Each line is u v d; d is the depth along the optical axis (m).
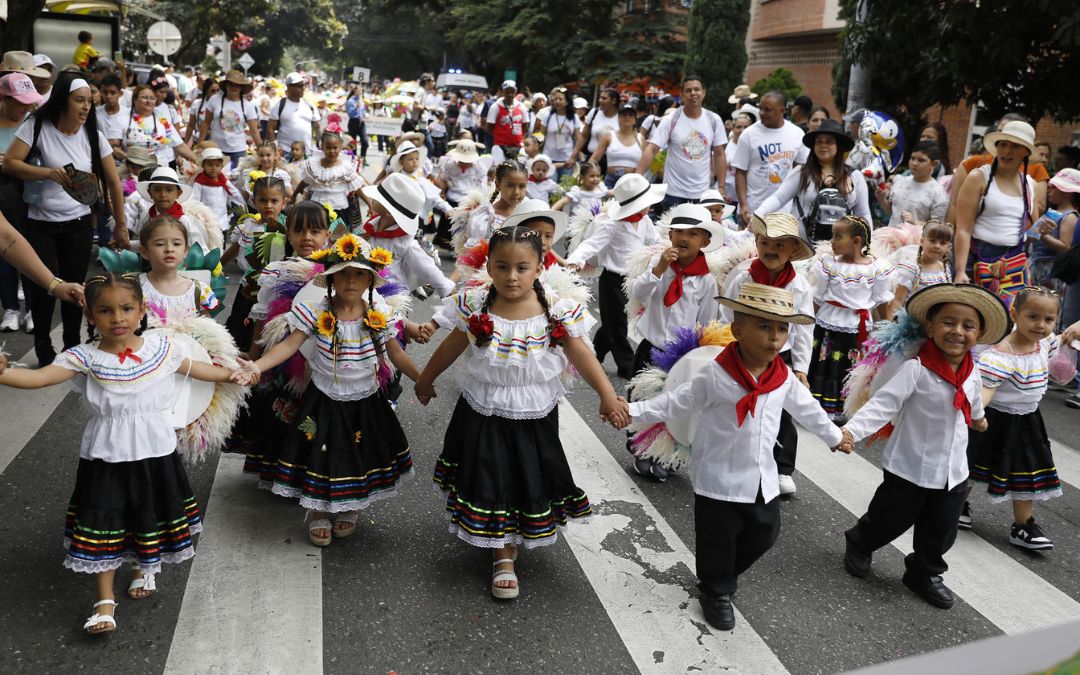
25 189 6.01
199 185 9.46
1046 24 9.62
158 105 11.34
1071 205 7.61
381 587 3.93
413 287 5.80
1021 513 4.76
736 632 3.78
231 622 3.59
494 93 47.53
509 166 6.43
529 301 3.92
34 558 3.97
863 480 5.51
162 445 3.56
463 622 3.71
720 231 5.46
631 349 7.12
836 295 6.07
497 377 3.88
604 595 4.00
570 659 3.52
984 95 11.12
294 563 4.07
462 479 3.92
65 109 5.97
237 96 12.66
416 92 30.98
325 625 3.62
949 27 10.23
